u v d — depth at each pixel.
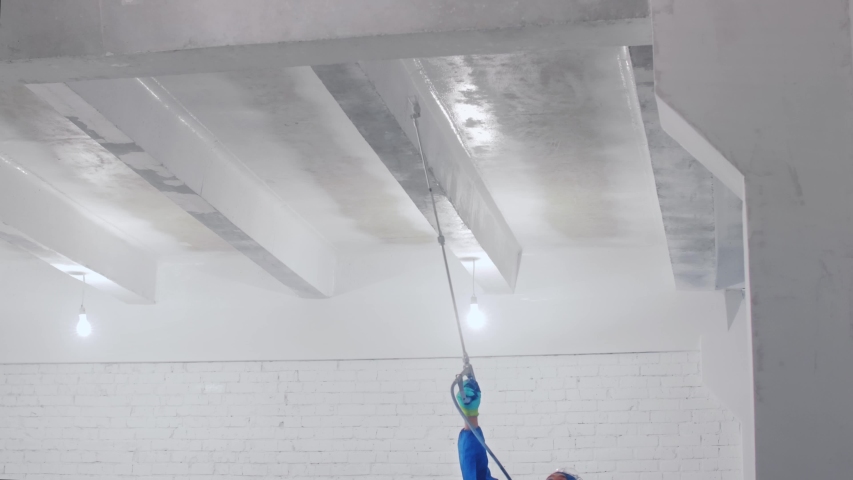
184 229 7.11
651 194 5.86
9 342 8.00
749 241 2.46
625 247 7.27
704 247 5.74
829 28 2.52
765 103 2.52
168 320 7.84
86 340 7.94
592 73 4.03
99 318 7.96
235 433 7.55
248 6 2.96
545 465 7.02
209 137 5.15
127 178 5.92
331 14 2.90
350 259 7.70
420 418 7.31
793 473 2.34
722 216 4.95
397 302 7.52
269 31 2.93
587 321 7.19
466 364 3.54
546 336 7.22
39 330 8.01
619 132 4.75
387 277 7.59
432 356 7.38
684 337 6.99
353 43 2.93
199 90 4.47
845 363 2.36
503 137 4.91
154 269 7.90
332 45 2.95
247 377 7.64
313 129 4.91
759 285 2.43
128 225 7.05
